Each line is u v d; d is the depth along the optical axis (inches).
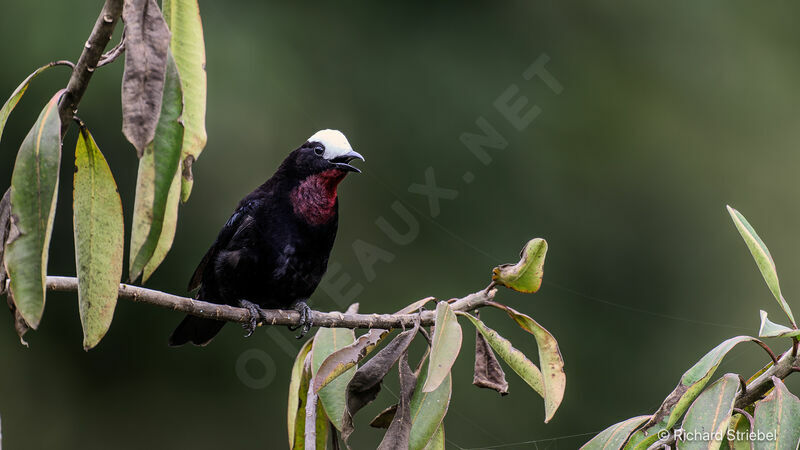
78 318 492.1
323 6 549.0
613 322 520.4
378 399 458.3
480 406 476.4
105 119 471.8
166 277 476.4
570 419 492.1
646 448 170.2
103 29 140.8
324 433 202.7
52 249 468.8
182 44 166.1
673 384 511.5
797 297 540.4
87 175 150.5
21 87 148.7
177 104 140.2
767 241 557.0
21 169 139.6
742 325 527.8
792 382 483.5
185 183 168.6
